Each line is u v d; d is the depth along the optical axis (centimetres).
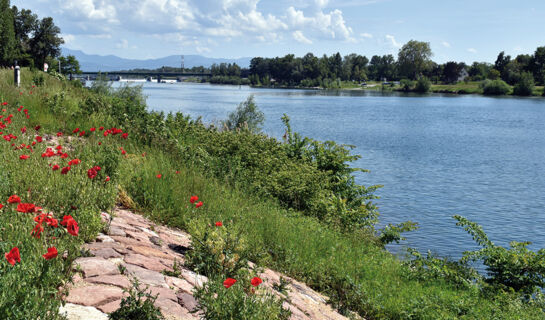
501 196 2630
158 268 461
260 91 19050
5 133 831
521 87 17462
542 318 796
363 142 4994
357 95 17438
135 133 1172
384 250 1155
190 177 893
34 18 10219
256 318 373
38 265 330
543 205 2425
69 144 1009
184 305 395
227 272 500
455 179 3108
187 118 1598
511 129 6681
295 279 695
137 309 330
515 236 1927
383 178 3086
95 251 447
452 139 5456
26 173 555
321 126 6369
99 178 655
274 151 1546
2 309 266
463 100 14738
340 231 1125
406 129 6438
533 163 3859
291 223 934
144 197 717
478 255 1086
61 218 457
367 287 759
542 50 18762
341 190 1494
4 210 418
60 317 294
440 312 708
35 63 10038
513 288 973
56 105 1378
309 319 520
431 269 998
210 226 620
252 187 1133
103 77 3148
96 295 354
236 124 2666
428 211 2250
